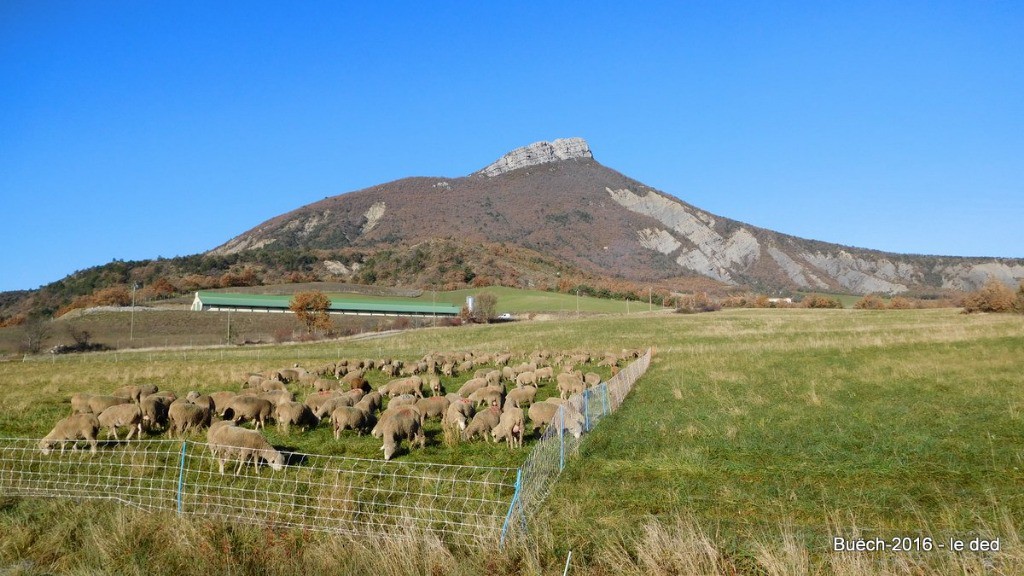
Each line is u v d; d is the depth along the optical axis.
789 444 14.82
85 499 10.77
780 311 103.75
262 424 18.34
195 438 16.22
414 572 8.15
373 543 8.77
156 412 17.44
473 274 171.88
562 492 11.48
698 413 19.42
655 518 9.66
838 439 15.18
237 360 48.75
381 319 107.19
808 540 8.84
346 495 10.76
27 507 10.49
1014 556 7.79
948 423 16.48
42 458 14.05
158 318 94.25
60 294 158.50
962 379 23.92
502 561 8.43
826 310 104.81
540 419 17.41
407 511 10.01
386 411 16.84
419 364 35.53
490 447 15.47
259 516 10.06
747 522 9.83
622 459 13.73
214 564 8.49
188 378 33.25
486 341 65.19
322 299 94.00
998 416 17.06
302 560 8.62
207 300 103.62
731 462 13.29
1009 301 65.06
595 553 8.75
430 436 16.86
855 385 24.34
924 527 9.36
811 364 32.00
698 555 8.30
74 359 54.91
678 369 33.31
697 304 125.12
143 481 12.09
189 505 10.41
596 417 18.70
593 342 58.09
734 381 27.09
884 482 11.70
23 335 79.19
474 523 9.60
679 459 13.46
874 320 69.25
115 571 8.41
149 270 174.12
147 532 9.33
